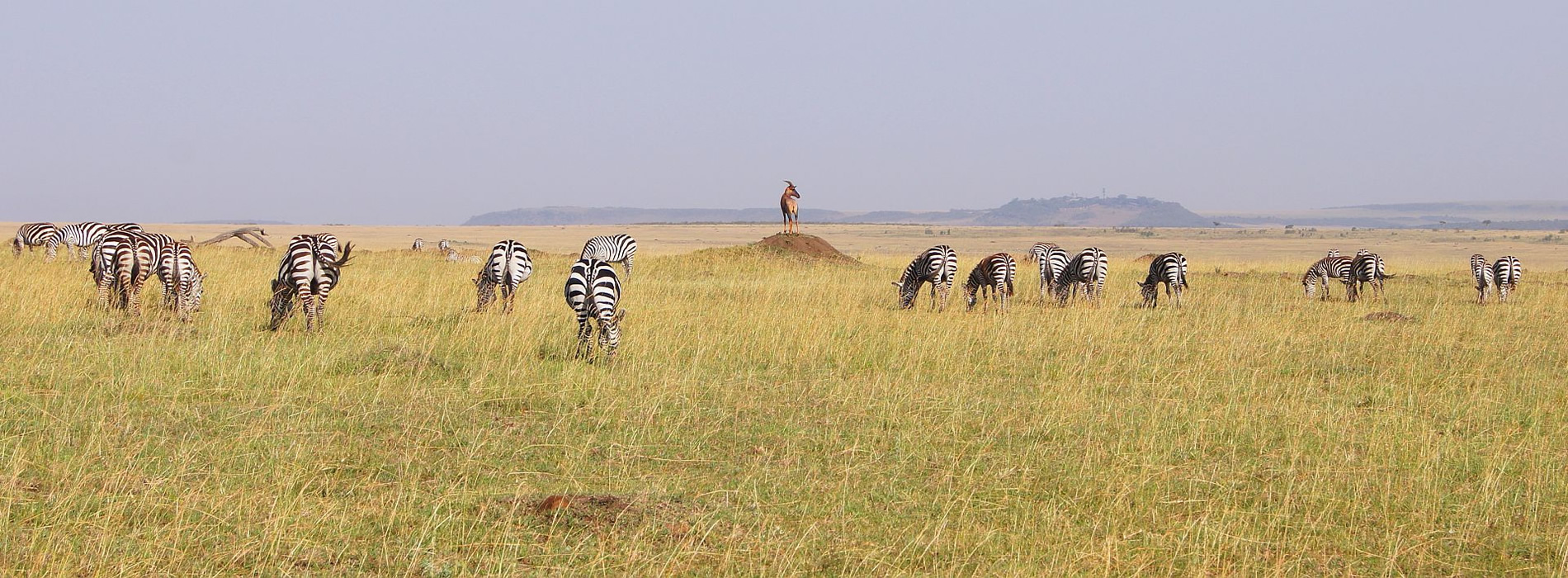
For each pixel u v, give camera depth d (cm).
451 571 977
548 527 1105
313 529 1061
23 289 2650
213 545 1015
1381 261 3597
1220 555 1088
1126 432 1571
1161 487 1310
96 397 1548
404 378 1798
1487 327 2805
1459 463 1414
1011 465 1393
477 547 1041
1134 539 1127
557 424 1535
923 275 3125
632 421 1574
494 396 1686
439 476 1281
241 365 1784
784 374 1978
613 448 1432
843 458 1414
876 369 2061
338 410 1546
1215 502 1259
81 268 3500
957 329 2564
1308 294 3831
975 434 1566
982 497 1261
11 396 1509
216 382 1691
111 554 973
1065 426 1600
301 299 2259
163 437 1365
